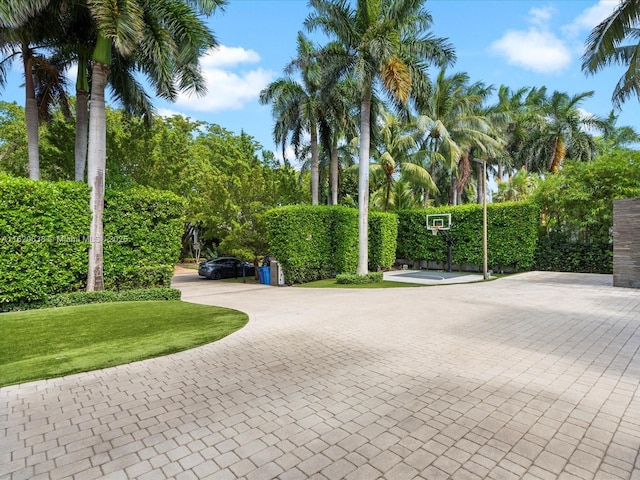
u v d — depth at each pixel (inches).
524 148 1199.6
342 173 1010.1
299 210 642.2
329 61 577.3
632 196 627.2
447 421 130.9
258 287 646.5
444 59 567.5
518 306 362.3
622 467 103.7
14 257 336.2
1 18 318.7
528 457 108.4
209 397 153.6
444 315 322.7
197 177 917.2
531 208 700.0
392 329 272.2
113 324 283.7
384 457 108.7
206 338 246.8
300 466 104.7
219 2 425.7
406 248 879.1
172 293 425.1
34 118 458.3
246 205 737.6
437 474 100.3
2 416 138.1
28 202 348.8
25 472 103.2
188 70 452.1
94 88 401.1
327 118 760.3
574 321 293.7
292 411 139.8
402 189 1108.5
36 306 351.3
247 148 1203.9
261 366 192.2
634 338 243.0
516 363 194.1
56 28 438.3
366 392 157.2
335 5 555.2
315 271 670.5
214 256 1238.9
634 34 538.9
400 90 518.3
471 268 802.2
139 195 443.5
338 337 250.4
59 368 189.3
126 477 100.3
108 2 358.9
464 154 989.2
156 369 188.5
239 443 117.4
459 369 185.2
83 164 488.1
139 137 712.4
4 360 202.2
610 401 147.6
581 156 1075.9
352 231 708.0
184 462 107.3
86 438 121.6
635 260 481.1
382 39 514.9
